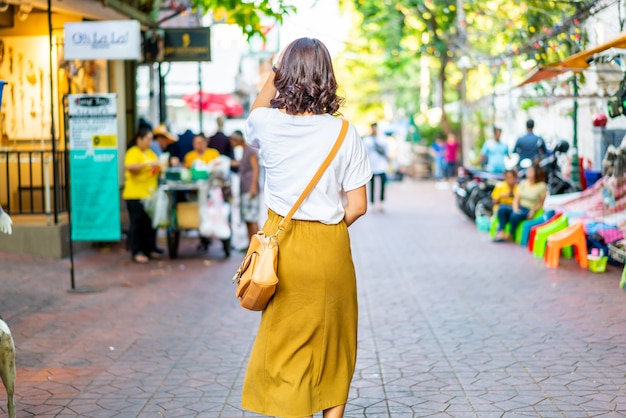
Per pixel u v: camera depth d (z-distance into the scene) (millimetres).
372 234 14344
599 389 5289
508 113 19844
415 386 5449
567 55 12859
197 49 13891
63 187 12742
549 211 11961
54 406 5141
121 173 15086
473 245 12562
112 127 9391
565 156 14539
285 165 3510
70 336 7000
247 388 3623
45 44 12766
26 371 5945
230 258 11625
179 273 10289
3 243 11258
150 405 5145
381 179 18656
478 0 19078
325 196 3512
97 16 12969
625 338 6590
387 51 26422
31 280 9586
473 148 25016
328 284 3508
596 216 10875
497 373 5703
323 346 3535
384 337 6832
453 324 7250
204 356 6312
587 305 7883
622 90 9805
